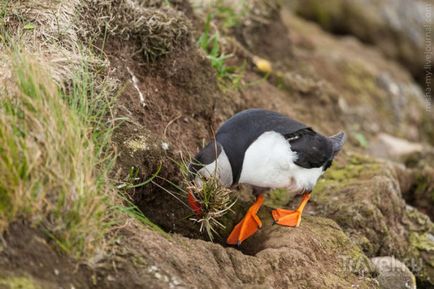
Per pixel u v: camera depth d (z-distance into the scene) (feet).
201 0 47.91
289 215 33.40
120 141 30.68
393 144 56.70
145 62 35.58
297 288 28.07
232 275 26.76
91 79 30.40
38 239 23.15
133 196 30.32
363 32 80.07
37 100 24.52
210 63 38.70
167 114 35.42
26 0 32.81
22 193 23.20
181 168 32.17
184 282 24.43
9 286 21.18
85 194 24.09
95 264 23.76
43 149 24.02
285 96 49.62
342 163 42.29
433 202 45.37
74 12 32.78
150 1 39.24
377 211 36.83
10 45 29.94
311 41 69.41
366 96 64.39
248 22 51.13
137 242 25.44
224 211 32.37
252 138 31.68
